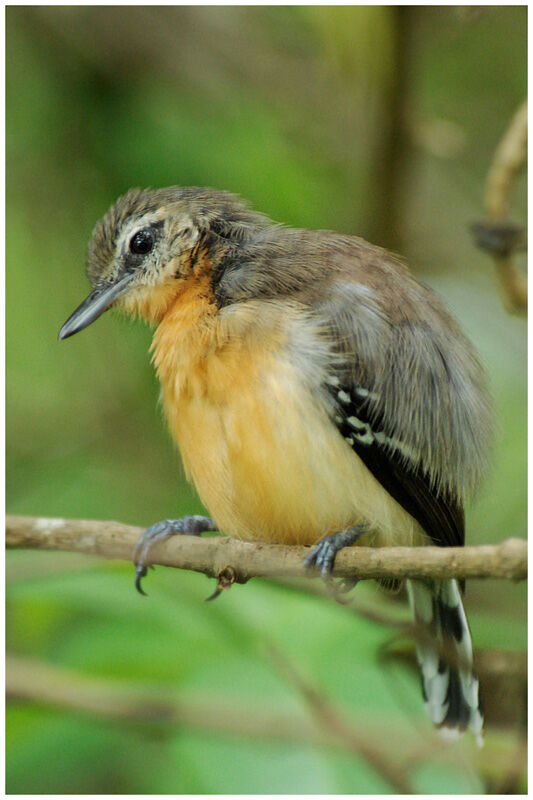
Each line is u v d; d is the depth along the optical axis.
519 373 2.38
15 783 2.31
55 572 2.29
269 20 2.40
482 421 2.31
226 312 2.30
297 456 2.29
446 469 2.30
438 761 2.28
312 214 2.37
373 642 2.29
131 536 2.28
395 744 2.28
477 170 2.41
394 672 2.29
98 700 2.29
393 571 2.27
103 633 2.30
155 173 2.36
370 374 2.29
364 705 2.29
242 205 2.32
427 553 2.26
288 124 2.39
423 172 2.41
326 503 2.29
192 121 2.37
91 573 2.30
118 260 2.32
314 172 2.38
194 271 2.31
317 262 2.30
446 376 2.30
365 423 2.29
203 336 2.30
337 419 2.29
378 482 2.30
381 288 2.30
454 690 2.30
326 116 2.39
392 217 2.37
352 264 2.31
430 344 2.30
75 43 2.37
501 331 2.39
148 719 2.29
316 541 2.30
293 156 2.38
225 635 2.30
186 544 2.29
